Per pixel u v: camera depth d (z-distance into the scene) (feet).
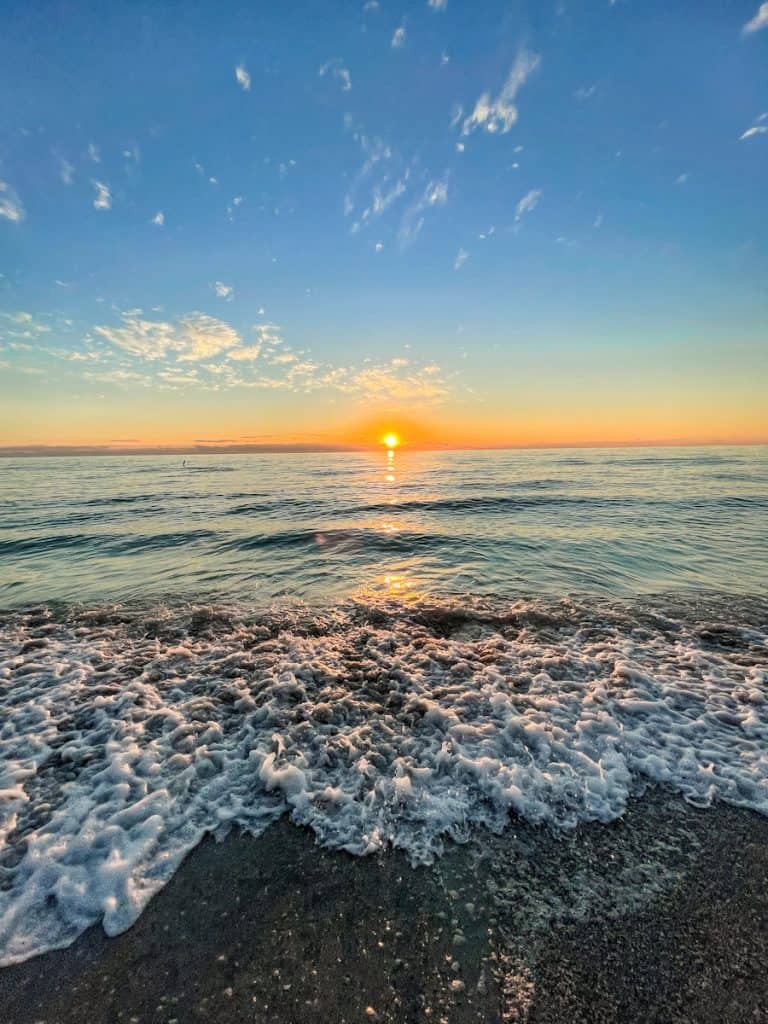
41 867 8.95
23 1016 6.56
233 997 6.76
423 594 27.30
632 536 42.83
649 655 18.69
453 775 11.60
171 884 8.61
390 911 8.05
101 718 14.56
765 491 77.92
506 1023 6.42
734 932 7.62
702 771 11.56
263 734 13.65
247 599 26.84
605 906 8.09
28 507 69.82
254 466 210.38
